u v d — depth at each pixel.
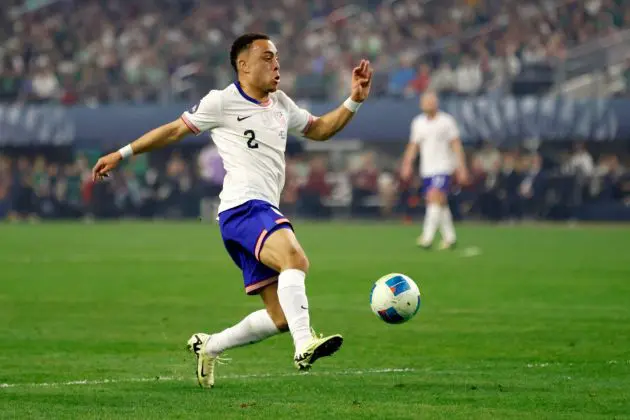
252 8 168.50
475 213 133.38
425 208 138.12
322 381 32.31
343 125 32.16
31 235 108.25
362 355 37.91
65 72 155.25
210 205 141.00
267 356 37.69
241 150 30.64
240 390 30.78
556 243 94.94
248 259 30.39
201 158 140.75
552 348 39.28
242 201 30.19
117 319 48.03
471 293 57.28
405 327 45.00
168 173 143.50
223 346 30.86
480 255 81.25
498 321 46.72
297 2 167.88
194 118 30.70
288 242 29.27
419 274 66.94
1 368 35.28
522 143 139.38
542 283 61.91
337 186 141.62
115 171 144.00
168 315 49.41
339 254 82.62
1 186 143.62
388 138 137.75
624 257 79.44
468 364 35.84
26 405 28.36
